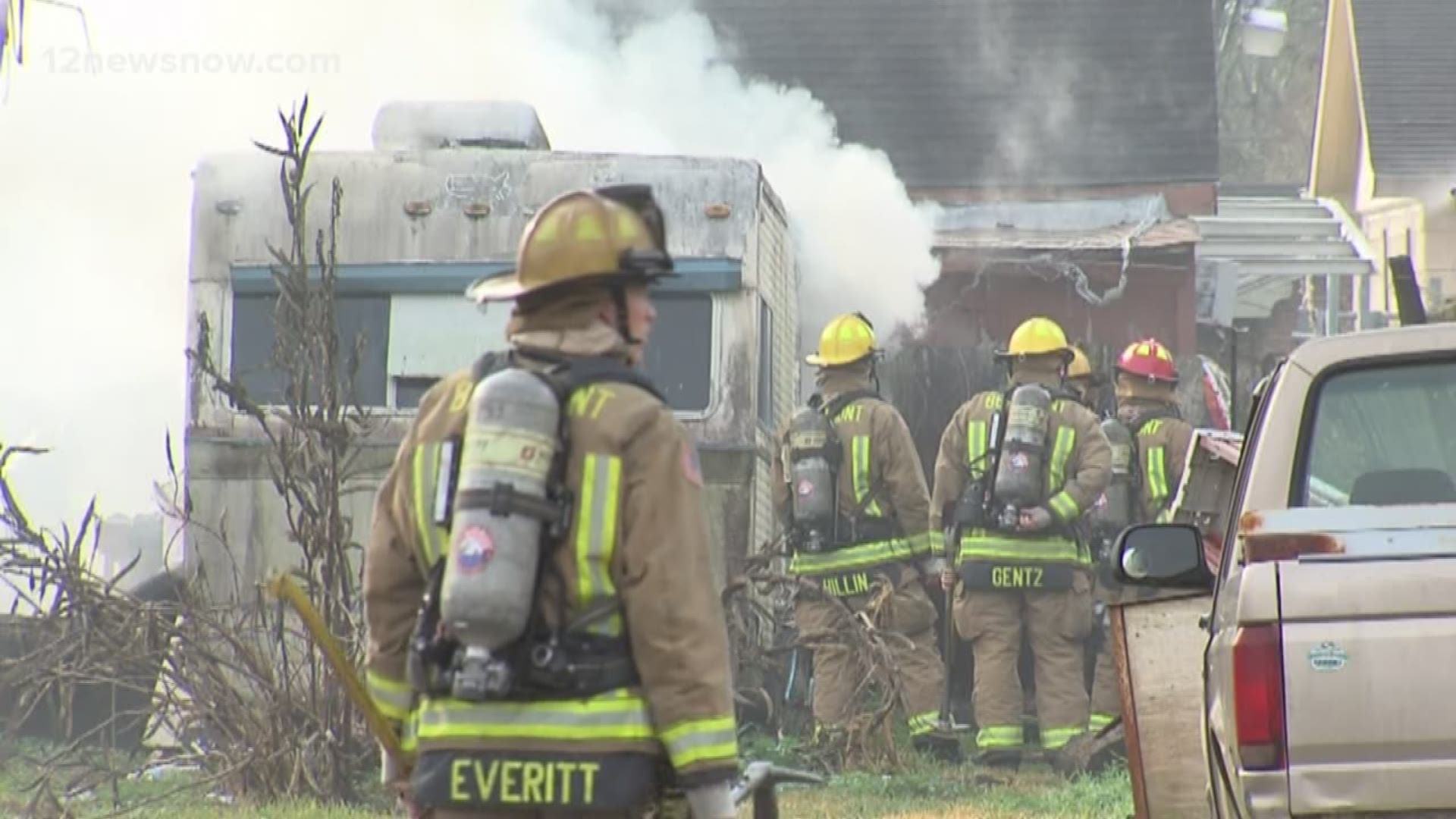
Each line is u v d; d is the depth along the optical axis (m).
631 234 13.15
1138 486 42.06
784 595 41.53
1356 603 15.15
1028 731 43.06
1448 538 15.22
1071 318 73.19
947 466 39.69
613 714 12.35
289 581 13.62
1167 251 74.00
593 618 12.41
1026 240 72.44
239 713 32.34
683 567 12.44
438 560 12.73
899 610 38.84
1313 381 16.66
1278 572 15.33
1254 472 16.47
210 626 32.97
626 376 12.79
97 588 33.03
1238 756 15.23
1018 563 38.03
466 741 12.38
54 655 32.91
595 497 12.42
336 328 36.41
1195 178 82.38
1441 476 16.31
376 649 13.32
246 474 40.16
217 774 32.81
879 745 37.62
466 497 12.35
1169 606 21.67
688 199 41.06
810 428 38.78
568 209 13.11
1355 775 15.02
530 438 12.39
